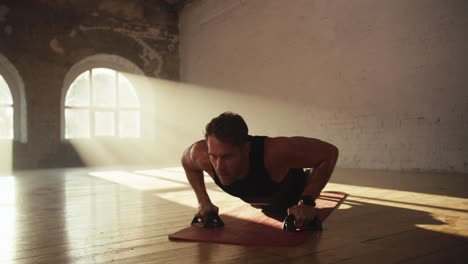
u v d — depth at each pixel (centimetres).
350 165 636
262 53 825
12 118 923
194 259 153
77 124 979
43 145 920
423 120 530
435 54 514
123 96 1054
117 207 303
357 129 623
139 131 1069
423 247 162
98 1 998
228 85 935
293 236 183
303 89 723
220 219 210
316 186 193
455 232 188
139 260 155
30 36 919
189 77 1084
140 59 1057
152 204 315
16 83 926
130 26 1042
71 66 962
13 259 163
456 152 493
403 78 554
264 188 195
